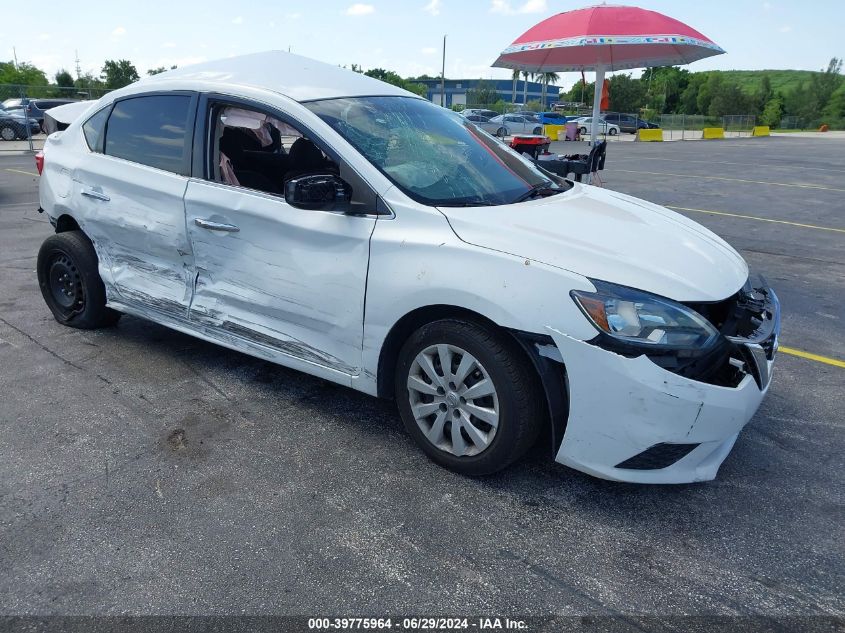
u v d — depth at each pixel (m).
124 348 4.34
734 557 2.50
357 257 3.00
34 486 2.85
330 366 3.24
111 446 3.17
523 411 2.70
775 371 4.27
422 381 2.97
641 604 2.26
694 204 11.31
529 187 3.43
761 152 26.25
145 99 3.91
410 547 2.51
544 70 8.91
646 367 2.45
